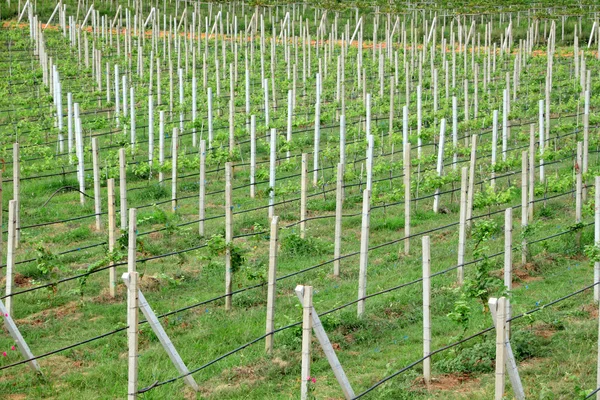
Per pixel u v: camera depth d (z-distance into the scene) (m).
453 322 13.81
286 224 19.58
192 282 16.06
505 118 24.12
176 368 12.25
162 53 40.75
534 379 11.83
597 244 14.70
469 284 13.16
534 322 13.62
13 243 14.58
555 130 26.42
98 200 19.31
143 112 30.56
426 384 11.86
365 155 25.16
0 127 28.59
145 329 13.62
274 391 11.80
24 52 40.41
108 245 16.88
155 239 18.27
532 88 32.78
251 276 14.80
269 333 12.73
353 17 50.66
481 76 37.03
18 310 14.74
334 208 20.67
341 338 13.45
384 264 16.98
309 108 30.28
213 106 29.61
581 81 33.16
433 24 43.81
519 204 20.67
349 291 15.51
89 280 16.14
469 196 18.33
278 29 49.00
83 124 28.69
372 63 37.41
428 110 30.41
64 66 36.47
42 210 20.34
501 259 16.97
